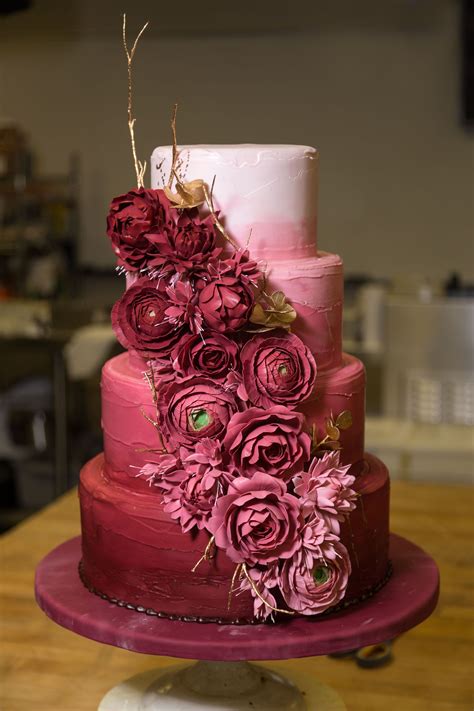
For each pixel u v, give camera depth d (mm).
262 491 1013
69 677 1442
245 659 1024
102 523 1145
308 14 6133
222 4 5836
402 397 3580
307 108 6715
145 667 1471
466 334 3482
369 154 6633
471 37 6199
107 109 7004
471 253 6559
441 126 6492
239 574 1069
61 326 3867
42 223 6715
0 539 1924
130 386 1128
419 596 1166
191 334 1051
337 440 1105
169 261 1044
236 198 1115
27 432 3682
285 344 1035
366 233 6699
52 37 6922
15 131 6520
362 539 1145
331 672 1438
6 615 1629
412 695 1374
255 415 1018
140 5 5828
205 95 6867
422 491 2240
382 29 6496
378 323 4445
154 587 1104
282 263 1130
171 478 1064
